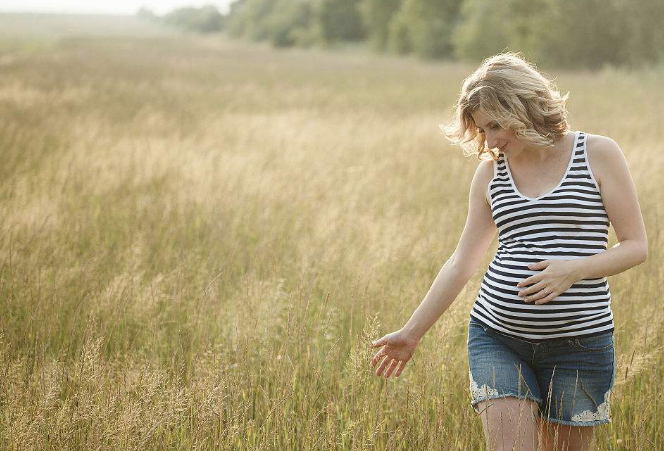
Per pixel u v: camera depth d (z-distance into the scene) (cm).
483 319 288
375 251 582
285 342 398
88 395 323
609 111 1862
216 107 2086
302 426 347
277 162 1074
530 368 284
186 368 404
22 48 7062
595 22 4231
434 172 1052
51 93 2256
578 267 263
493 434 266
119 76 3506
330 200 833
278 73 4209
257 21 13062
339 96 2561
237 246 615
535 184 278
